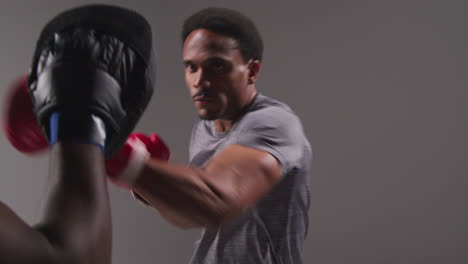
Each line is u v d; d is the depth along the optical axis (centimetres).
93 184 25
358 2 329
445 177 313
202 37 101
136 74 33
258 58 108
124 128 32
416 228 316
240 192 73
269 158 82
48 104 29
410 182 318
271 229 100
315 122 333
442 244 312
